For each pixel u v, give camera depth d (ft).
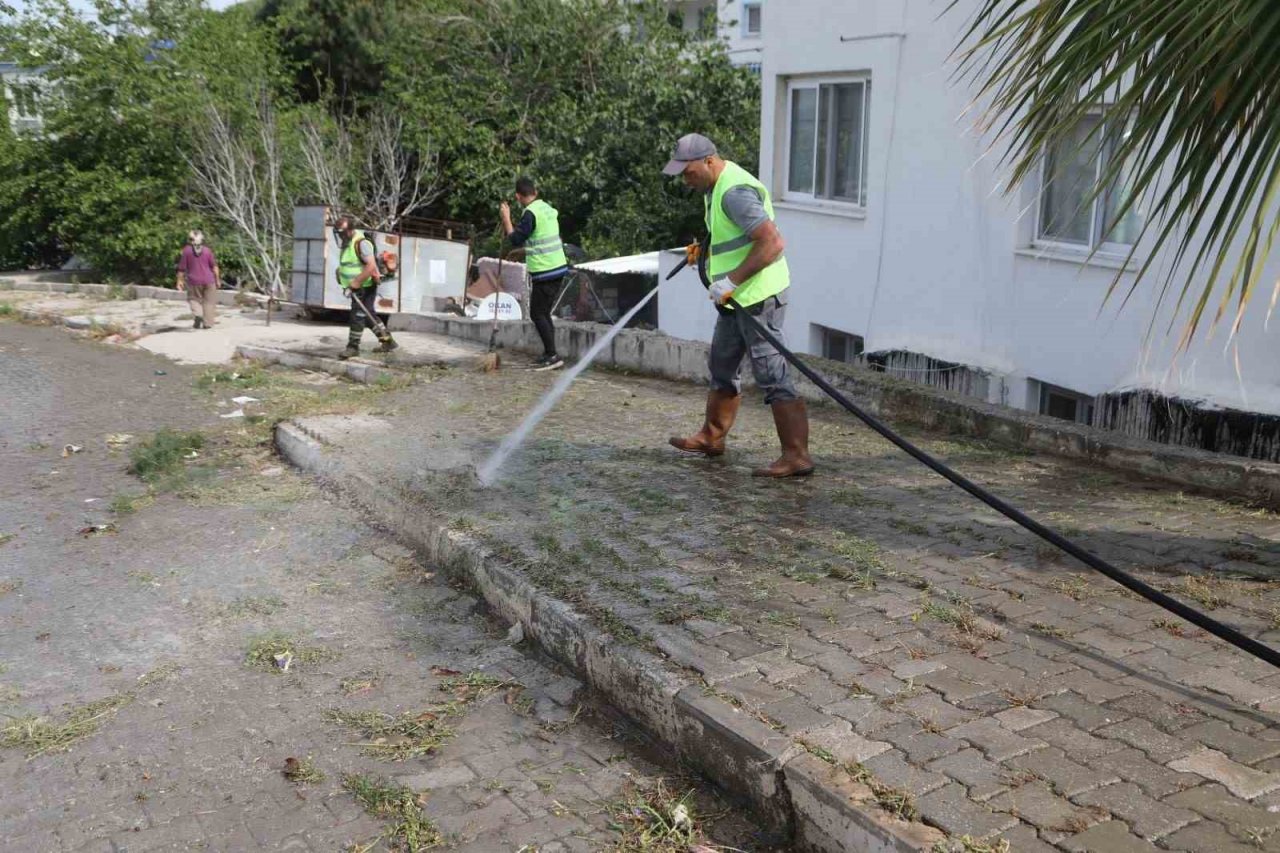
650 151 72.38
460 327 46.91
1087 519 17.58
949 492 19.51
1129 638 13.29
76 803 12.19
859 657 13.01
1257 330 23.94
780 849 10.78
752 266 19.33
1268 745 10.83
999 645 13.23
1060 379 30.22
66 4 85.51
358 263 40.81
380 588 18.11
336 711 14.05
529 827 11.35
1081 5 9.68
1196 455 19.52
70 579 19.31
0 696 14.82
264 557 19.90
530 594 15.52
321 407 30.37
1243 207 8.62
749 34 89.10
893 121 35.60
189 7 87.20
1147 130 9.26
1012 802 9.96
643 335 34.42
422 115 84.79
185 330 53.01
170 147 84.84
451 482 21.31
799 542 17.02
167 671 15.44
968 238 33.09
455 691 14.46
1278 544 16.17
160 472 26.09
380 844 11.25
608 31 82.17
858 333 38.65
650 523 18.26
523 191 34.71
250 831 11.54
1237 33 8.51
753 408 27.71
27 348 47.80
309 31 101.24
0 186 86.89
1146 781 10.25
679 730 12.32
